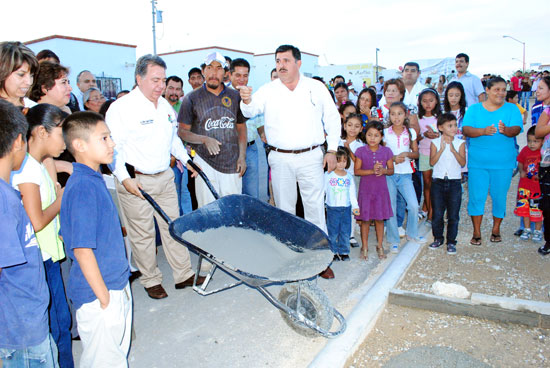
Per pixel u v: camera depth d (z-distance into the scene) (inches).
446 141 181.2
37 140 87.9
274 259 112.7
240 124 172.9
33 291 74.5
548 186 171.3
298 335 123.6
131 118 133.7
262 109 158.4
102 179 87.7
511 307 127.3
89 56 716.7
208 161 163.2
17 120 70.3
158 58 133.8
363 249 177.9
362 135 195.8
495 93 180.1
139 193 126.0
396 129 190.5
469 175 191.3
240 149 171.8
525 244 192.7
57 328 98.5
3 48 101.5
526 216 194.7
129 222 143.3
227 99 162.4
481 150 185.6
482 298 130.7
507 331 124.9
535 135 178.7
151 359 114.6
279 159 159.6
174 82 226.7
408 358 112.7
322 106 160.1
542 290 147.4
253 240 123.0
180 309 141.2
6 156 70.1
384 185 171.9
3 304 72.2
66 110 132.8
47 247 95.3
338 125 163.6
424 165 215.0
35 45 705.6
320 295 114.2
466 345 118.3
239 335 124.7
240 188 172.1
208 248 116.6
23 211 73.2
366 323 124.4
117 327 86.1
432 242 197.2
